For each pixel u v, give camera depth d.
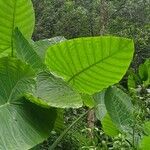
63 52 3.09
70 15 16.34
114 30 16.38
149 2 18.05
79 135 5.71
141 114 3.90
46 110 2.95
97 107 4.16
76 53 3.08
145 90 4.84
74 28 16.34
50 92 2.99
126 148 3.76
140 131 3.85
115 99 4.01
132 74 5.25
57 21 16.42
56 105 2.85
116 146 3.75
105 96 3.95
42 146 6.26
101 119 4.18
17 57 3.13
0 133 2.62
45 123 2.89
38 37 16.19
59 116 3.63
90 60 3.11
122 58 3.04
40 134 2.80
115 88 4.07
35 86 2.87
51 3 16.59
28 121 2.81
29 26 3.53
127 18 17.41
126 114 3.99
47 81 3.08
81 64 3.16
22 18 3.44
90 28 16.25
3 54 3.45
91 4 16.92
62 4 16.66
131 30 16.19
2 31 3.42
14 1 3.34
